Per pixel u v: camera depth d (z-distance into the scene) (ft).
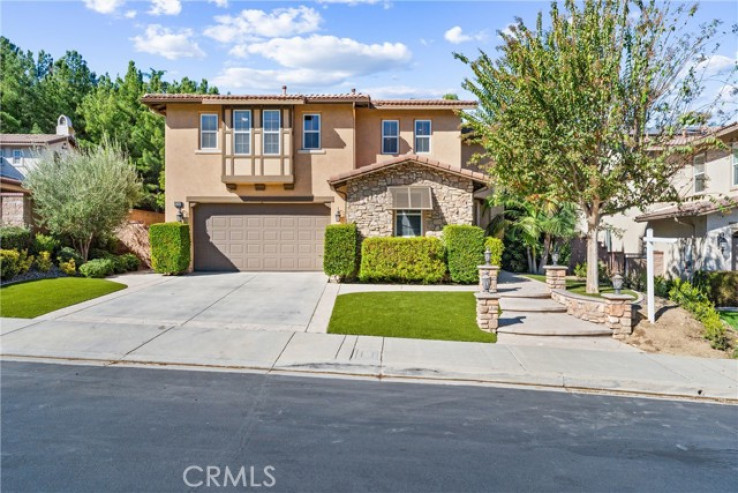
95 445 17.11
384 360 28.37
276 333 34.06
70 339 31.50
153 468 15.49
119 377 25.29
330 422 19.86
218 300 44.73
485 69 45.83
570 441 18.70
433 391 24.43
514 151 40.47
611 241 79.61
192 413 20.44
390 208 54.90
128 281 55.62
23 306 39.22
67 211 58.85
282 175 63.57
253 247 66.18
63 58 134.41
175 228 60.59
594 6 40.04
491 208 73.87
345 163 65.92
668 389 25.71
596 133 38.52
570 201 43.16
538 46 40.73
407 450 17.39
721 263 52.75
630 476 15.97
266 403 21.91
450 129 68.85
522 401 23.30
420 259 53.98
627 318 34.96
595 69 38.47
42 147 80.94
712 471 16.47
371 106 66.90
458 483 15.10
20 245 54.70
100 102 101.35
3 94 106.32
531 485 15.12
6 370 26.05
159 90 108.58
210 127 65.92
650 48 38.14
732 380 26.48
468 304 42.45
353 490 14.47
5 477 14.73
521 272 70.03
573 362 29.07
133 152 96.84
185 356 28.81
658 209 66.13
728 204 47.11
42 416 19.71
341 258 54.60
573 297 40.55
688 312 39.01
